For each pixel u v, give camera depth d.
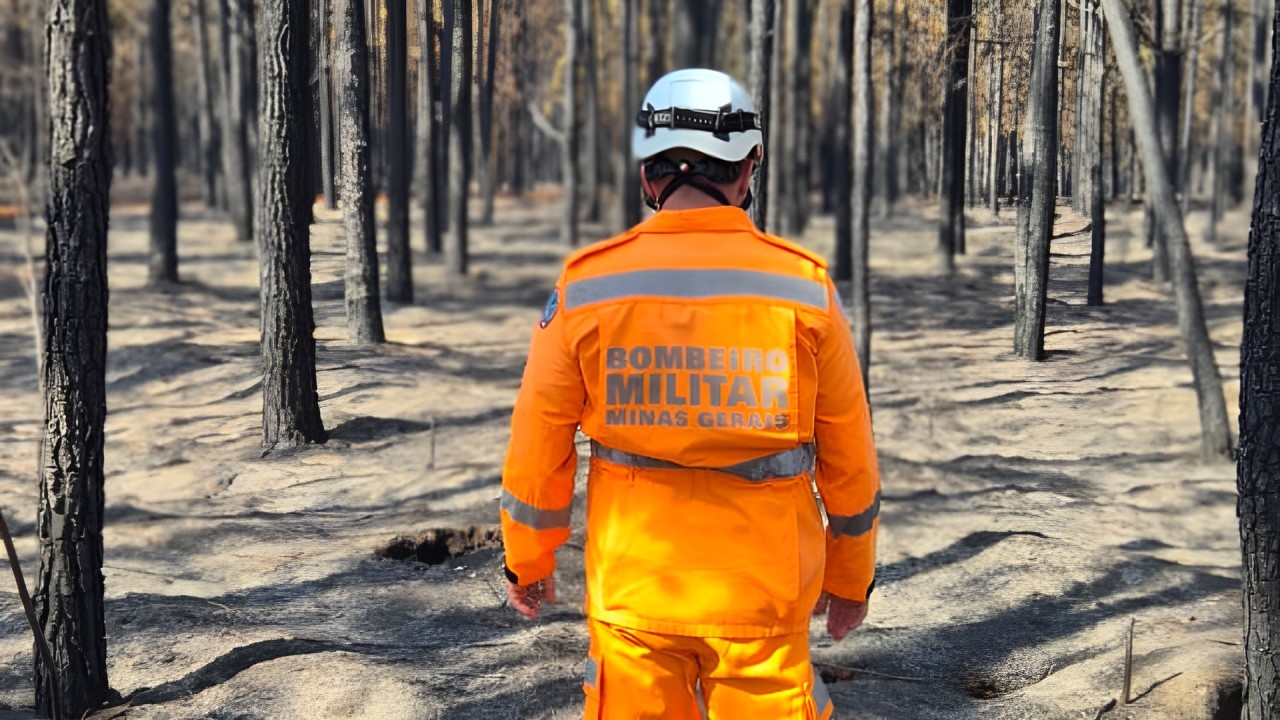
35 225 15.34
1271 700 2.70
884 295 9.30
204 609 3.63
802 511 1.84
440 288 12.75
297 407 3.27
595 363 1.80
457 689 3.18
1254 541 2.70
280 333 3.15
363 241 3.21
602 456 1.85
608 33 19.38
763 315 1.77
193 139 30.72
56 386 2.87
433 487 4.58
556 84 18.73
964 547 4.19
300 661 3.27
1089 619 3.67
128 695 3.08
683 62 16.12
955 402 4.36
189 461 4.12
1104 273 3.50
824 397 1.83
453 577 3.99
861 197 6.91
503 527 1.93
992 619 3.69
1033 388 3.40
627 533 1.81
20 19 19.23
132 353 5.77
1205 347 4.62
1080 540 4.15
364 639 3.49
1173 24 9.62
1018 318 3.29
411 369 4.83
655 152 1.86
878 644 3.60
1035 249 3.17
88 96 2.74
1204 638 3.45
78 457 2.89
